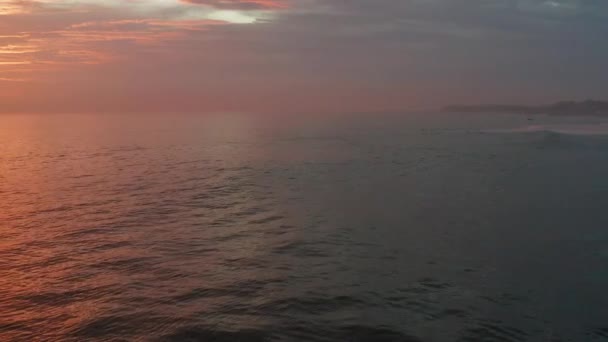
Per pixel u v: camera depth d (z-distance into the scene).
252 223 16.92
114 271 11.54
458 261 12.45
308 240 14.59
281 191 24.08
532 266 12.05
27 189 24.88
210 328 8.28
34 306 9.34
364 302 9.59
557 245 13.98
